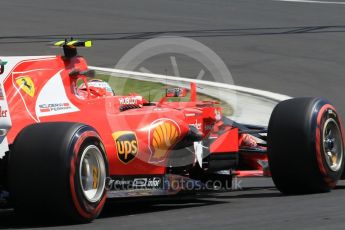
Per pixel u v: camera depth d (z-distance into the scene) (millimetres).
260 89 54062
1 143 20656
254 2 100562
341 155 26922
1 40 73250
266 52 69125
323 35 77750
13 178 19750
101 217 22281
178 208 24234
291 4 99875
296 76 59344
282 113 26172
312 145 25609
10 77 22109
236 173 27812
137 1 99312
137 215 22234
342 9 96375
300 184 26156
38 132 19984
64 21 84750
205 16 89375
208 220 20672
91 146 20641
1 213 24406
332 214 21109
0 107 20516
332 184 26562
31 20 84625
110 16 88562
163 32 79125
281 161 26016
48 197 19562
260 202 24734
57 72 23281
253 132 28219
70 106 23203
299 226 19234
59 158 19531
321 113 26016
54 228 19547
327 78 58750
